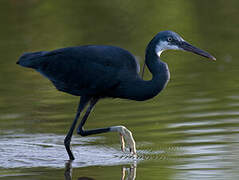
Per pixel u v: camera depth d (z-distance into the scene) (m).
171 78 16.53
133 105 14.52
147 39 20.19
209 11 23.42
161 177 9.72
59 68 11.81
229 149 11.02
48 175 10.18
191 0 24.86
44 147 12.05
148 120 13.11
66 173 10.28
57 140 12.51
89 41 20.19
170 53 19.53
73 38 20.67
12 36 21.39
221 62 17.89
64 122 13.59
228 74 16.52
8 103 15.09
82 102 12.02
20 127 13.27
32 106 14.83
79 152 11.67
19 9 24.41
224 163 10.29
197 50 11.49
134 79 11.49
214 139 11.62
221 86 15.43
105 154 11.47
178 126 12.55
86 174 10.16
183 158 10.70
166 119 13.09
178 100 14.48
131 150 11.20
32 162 11.04
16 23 22.88
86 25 22.22
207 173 9.80
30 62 12.04
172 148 11.28
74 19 23.00
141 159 10.80
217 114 13.18
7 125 13.41
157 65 11.48
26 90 16.23
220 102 14.06
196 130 12.23
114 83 11.54
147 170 10.18
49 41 20.48
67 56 11.79
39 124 13.46
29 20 23.11
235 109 13.45
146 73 17.25
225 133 11.92
